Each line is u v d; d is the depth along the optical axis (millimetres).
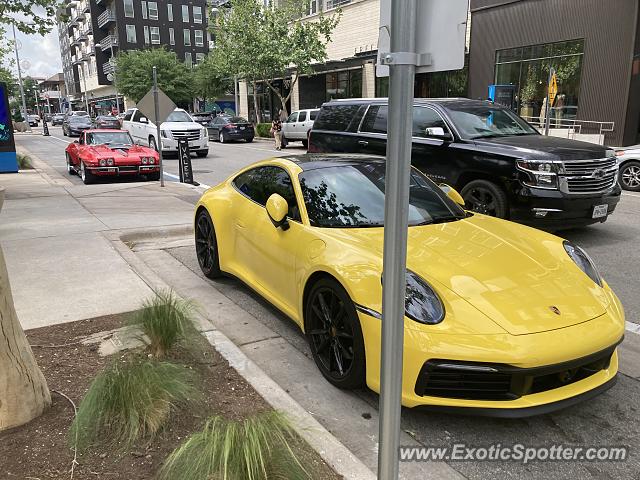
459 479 2691
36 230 7504
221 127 29250
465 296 3023
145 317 3576
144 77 48062
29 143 33219
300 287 3795
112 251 6367
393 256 1781
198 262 6117
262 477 2117
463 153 7574
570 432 3080
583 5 18234
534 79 20406
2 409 2676
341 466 2553
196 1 72062
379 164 4637
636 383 3611
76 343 3811
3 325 2633
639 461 2824
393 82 1690
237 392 3191
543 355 2766
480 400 2852
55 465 2453
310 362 3887
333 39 31656
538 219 6945
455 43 1611
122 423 2643
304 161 4672
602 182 7070
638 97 17594
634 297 5234
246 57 29406
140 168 14023
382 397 1926
